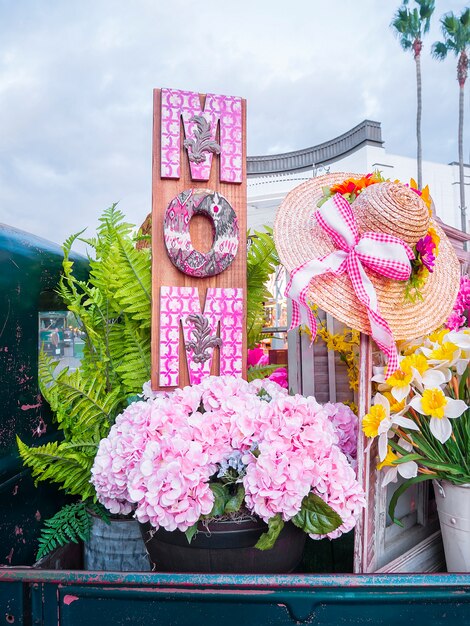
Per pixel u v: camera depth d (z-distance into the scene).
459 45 14.38
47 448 1.29
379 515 1.19
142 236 1.71
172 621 0.94
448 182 14.39
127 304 1.57
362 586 0.90
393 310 1.22
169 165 1.44
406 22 14.66
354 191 1.30
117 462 1.11
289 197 1.36
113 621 0.95
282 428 1.03
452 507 1.13
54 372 1.58
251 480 0.98
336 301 1.15
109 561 1.35
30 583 0.98
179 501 0.98
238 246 1.50
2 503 1.21
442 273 1.38
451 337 1.16
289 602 0.92
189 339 1.44
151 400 1.28
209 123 1.48
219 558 1.02
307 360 1.82
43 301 1.50
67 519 1.35
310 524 1.00
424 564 1.29
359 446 1.13
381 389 1.22
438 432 1.08
